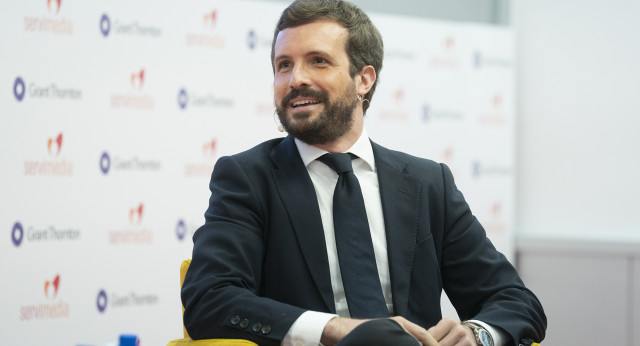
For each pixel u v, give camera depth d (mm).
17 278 4801
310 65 2539
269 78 5570
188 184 5320
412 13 6398
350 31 2588
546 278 6238
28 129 4848
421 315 2553
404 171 2719
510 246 6215
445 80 6105
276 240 2486
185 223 5309
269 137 5570
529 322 2512
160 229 5230
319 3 2592
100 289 5035
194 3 5348
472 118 6172
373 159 2707
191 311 2303
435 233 2697
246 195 2494
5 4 4793
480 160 6184
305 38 2535
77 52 4992
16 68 4816
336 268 2492
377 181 2678
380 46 2727
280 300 2463
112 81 5098
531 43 6488
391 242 2566
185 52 5324
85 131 5012
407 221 2615
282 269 2465
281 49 2564
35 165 4863
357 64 2605
